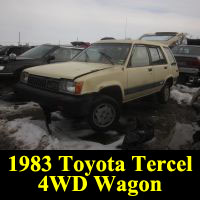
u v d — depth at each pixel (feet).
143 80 19.11
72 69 15.97
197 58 31.96
